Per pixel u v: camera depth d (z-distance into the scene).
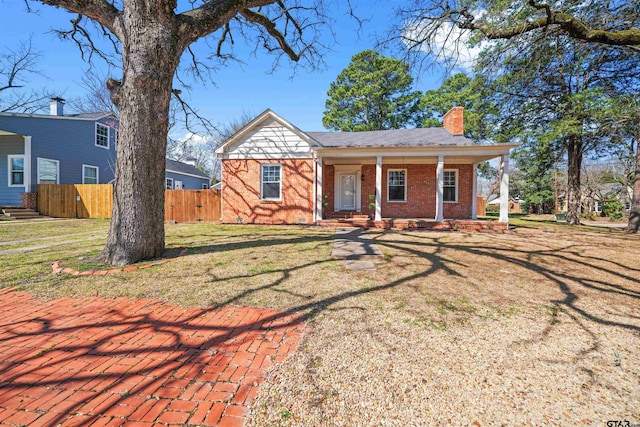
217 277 4.38
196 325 2.87
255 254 6.01
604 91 11.84
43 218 14.16
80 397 1.86
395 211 13.93
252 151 12.38
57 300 3.47
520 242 8.13
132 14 4.82
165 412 1.74
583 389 2.02
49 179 15.55
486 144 10.66
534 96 13.62
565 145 15.54
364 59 26.30
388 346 2.53
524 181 31.75
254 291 3.81
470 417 1.75
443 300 3.60
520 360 2.36
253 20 7.39
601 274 4.86
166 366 2.20
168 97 5.27
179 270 4.71
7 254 5.78
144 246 5.15
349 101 27.59
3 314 3.09
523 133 14.88
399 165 13.89
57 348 2.44
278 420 1.70
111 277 4.30
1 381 2.00
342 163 14.03
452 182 13.70
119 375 2.09
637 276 4.77
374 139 13.43
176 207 13.62
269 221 12.34
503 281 4.42
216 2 5.64
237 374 2.12
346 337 2.67
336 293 3.78
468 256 6.12
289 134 12.13
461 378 2.12
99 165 18.31
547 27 6.27
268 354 2.38
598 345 2.60
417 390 1.98
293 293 3.77
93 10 4.99
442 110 26.28
